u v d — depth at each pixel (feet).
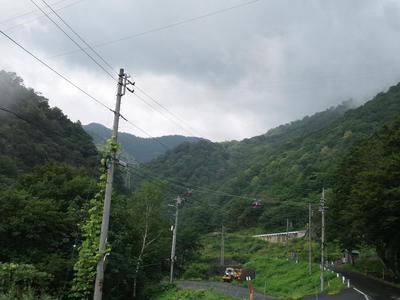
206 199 393.09
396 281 177.47
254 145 537.24
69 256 121.60
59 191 140.56
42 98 304.91
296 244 346.74
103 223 69.05
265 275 264.72
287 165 403.13
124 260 137.90
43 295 79.61
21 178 149.38
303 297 154.20
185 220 377.71
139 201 181.78
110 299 134.51
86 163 262.26
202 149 374.43
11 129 234.38
